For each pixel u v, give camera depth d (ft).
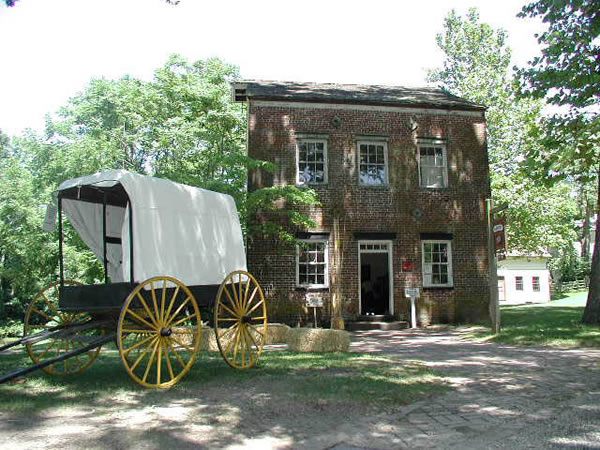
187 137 67.15
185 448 14.12
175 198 25.17
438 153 64.03
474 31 111.34
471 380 24.08
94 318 25.81
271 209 54.75
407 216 61.00
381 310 67.00
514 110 96.37
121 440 14.71
